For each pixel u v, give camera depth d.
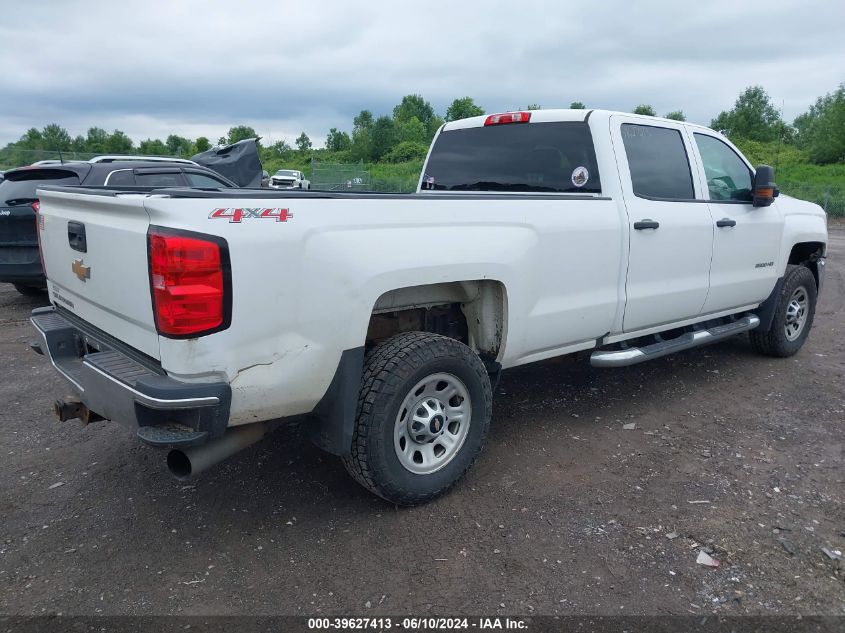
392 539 3.19
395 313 3.76
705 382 5.50
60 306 3.88
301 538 3.21
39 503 3.57
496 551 3.08
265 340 2.79
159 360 2.79
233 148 13.87
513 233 3.64
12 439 4.39
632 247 4.34
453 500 3.55
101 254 3.02
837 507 3.48
